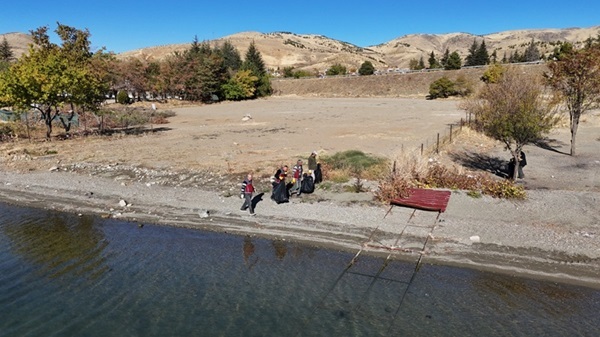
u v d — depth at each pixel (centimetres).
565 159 2350
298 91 8756
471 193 1631
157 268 1208
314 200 1677
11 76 3067
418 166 1861
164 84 6962
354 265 1195
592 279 1071
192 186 1925
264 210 1603
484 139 2897
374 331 900
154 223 1545
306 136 3275
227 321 944
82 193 1891
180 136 3397
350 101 6631
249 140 3133
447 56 9512
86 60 5972
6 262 1251
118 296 1056
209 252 1306
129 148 2867
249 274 1165
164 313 979
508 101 1816
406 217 1471
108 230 1492
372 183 1838
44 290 1089
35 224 1561
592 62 2270
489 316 947
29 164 2420
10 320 955
